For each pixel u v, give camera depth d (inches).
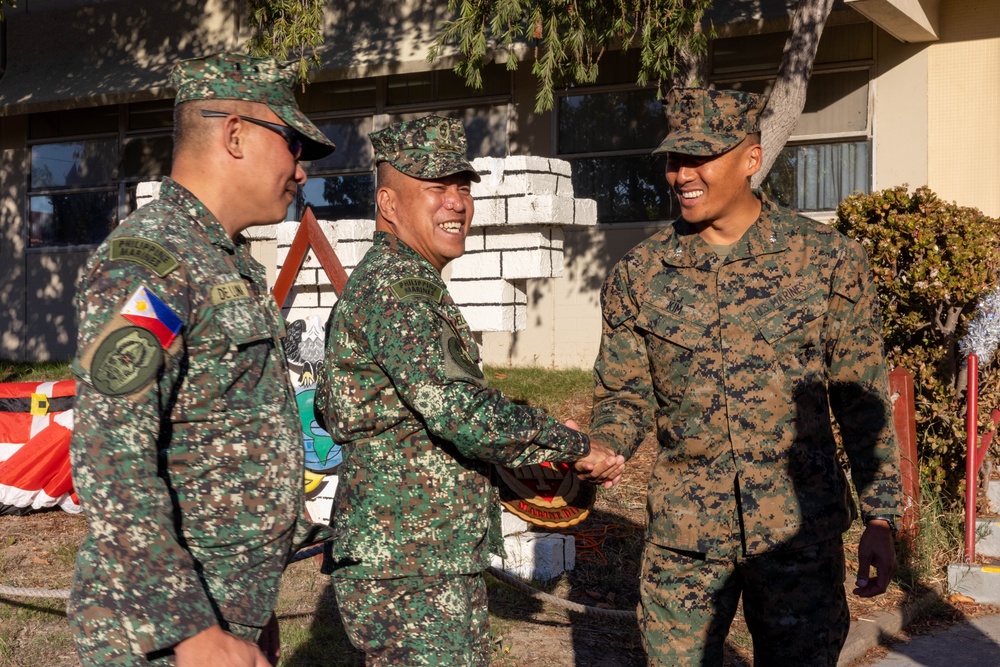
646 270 118.4
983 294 240.1
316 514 225.0
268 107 84.9
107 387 70.1
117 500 69.0
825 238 113.3
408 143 106.4
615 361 120.5
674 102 115.3
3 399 255.9
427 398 95.1
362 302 100.6
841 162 397.7
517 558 210.1
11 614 188.1
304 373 224.4
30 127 555.5
